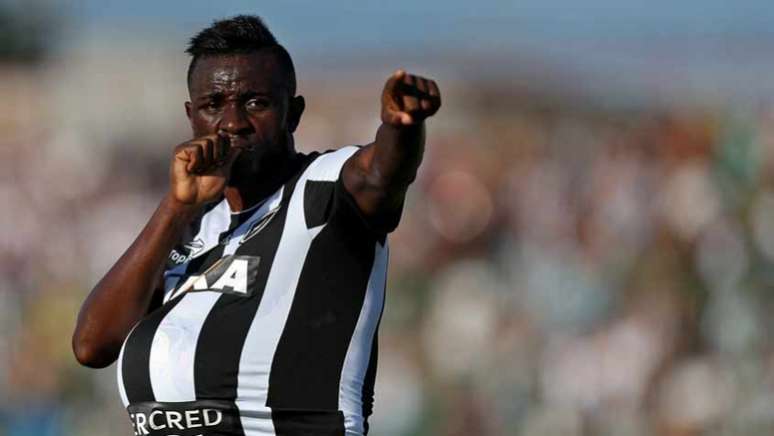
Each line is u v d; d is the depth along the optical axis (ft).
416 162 38.81
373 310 41.78
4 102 206.28
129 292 42.65
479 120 190.49
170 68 209.87
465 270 168.14
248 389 40.78
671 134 174.40
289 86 42.60
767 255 156.76
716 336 151.12
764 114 173.68
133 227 188.03
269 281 41.09
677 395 146.41
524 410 152.15
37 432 165.68
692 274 156.76
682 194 161.79
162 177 198.80
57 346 170.60
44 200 188.85
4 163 193.98
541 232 168.76
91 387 164.45
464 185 176.14
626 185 165.99
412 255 172.86
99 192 192.03
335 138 193.77
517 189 174.09
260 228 41.96
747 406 144.77
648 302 154.71
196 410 41.14
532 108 191.52
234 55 41.68
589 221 166.40
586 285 157.99
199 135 42.52
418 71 203.51
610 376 148.97
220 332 41.04
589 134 182.19
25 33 298.97
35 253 182.60
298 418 40.88
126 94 207.31
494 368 155.74
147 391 41.81
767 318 151.94
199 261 42.91
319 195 41.22
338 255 41.04
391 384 157.58
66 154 195.93
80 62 211.82
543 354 154.30
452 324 161.48
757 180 163.32
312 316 40.93
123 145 201.87
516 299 163.02
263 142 41.73
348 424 41.04
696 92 185.26
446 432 154.51
